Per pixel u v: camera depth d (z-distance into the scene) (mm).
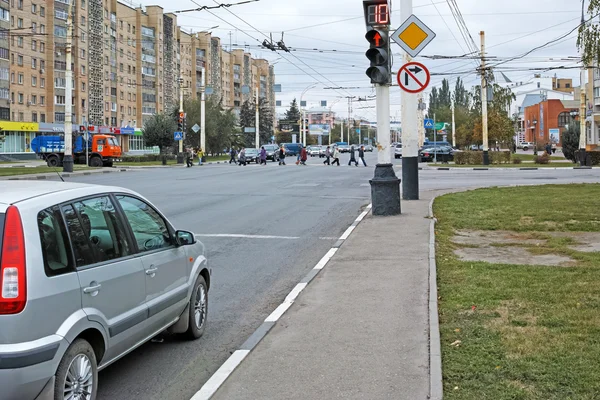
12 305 3900
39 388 3977
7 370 3842
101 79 91188
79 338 4340
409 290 7969
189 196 21891
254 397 4730
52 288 4113
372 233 12648
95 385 4473
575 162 46594
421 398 4629
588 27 16688
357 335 6199
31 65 78875
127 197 5488
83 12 86312
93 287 4504
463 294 7594
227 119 83312
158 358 5887
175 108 81062
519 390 4605
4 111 74188
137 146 102812
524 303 7070
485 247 11273
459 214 15664
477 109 69000
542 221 14273
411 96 18438
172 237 5984
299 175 35531
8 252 3984
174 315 5906
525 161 52625
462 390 4668
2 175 33312
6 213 4086
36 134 79625
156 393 5031
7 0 73625
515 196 19969
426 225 13570
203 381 5297
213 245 12211
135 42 102312
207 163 63062
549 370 4973
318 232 13852
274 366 5398
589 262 9547
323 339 6117
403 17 16578
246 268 10086
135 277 5094
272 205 19188
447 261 9789
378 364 5363
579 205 17078
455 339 5906
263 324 6711
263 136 125438
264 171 41031
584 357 5238
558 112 109625
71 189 4805
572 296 7312
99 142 53406
